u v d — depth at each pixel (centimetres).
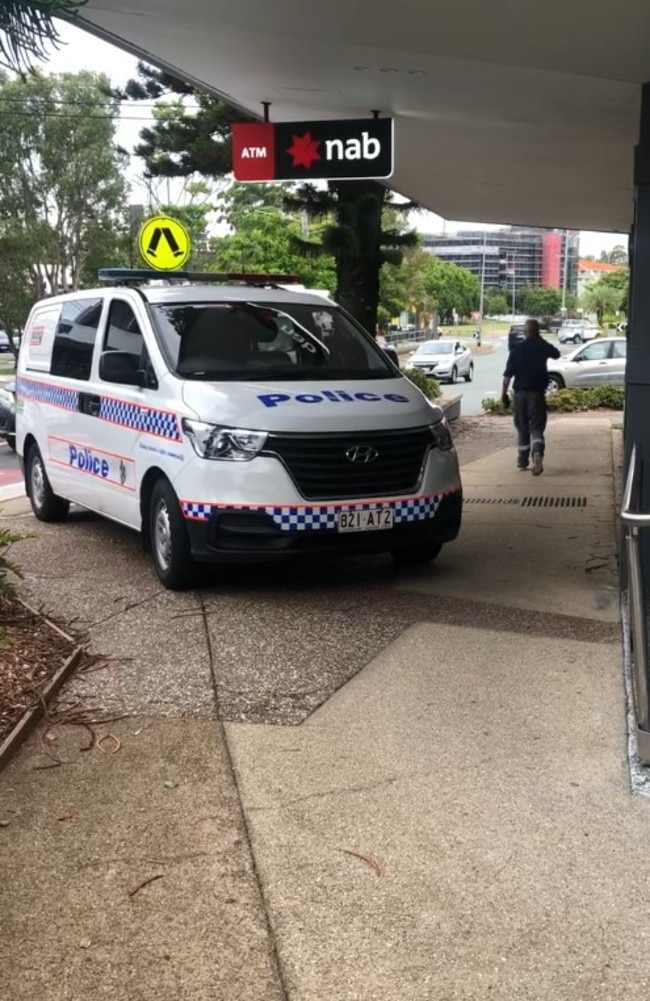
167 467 634
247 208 3688
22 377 961
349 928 296
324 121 852
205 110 1764
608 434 1605
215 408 612
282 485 599
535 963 279
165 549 657
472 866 328
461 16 549
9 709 443
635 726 414
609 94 732
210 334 688
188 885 318
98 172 4059
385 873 324
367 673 500
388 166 849
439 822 356
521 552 761
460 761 402
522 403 1164
